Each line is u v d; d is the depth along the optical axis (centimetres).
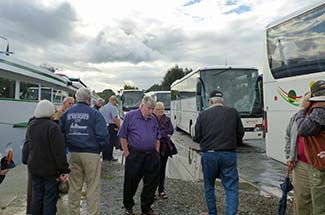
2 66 1205
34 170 521
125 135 621
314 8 787
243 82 1703
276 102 934
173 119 3050
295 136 479
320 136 425
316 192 431
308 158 435
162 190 735
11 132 1284
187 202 705
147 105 614
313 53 787
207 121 578
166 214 636
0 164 591
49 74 1667
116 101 1212
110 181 914
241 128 582
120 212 651
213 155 565
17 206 728
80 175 579
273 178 1025
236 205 554
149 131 613
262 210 654
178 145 1902
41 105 534
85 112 573
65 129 574
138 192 792
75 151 570
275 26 938
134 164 611
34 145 523
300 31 833
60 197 700
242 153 1544
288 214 629
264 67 996
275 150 945
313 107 430
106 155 1205
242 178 1023
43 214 527
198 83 1748
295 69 850
